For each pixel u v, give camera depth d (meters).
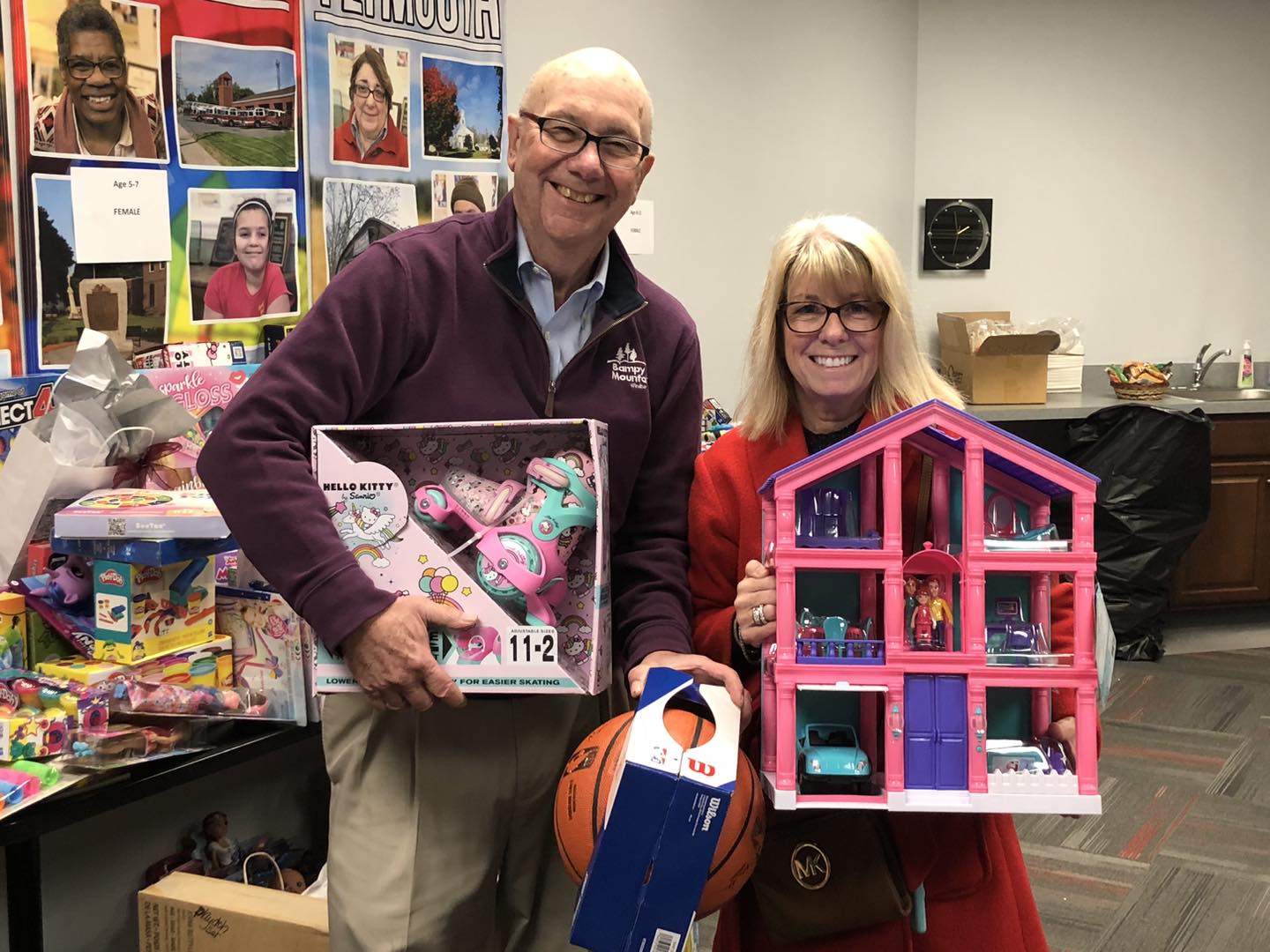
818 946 1.43
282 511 1.33
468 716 1.51
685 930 1.19
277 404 1.36
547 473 1.39
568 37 3.55
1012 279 5.29
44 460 1.86
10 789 1.58
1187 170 5.32
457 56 3.07
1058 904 2.70
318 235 2.67
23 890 1.80
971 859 1.41
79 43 2.11
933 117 5.15
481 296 1.48
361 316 1.42
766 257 4.31
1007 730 1.37
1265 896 2.74
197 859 2.23
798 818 1.40
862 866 1.36
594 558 1.44
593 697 1.64
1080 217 5.29
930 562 1.28
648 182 3.90
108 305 2.20
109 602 1.83
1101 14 5.16
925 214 5.14
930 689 1.26
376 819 1.52
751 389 1.55
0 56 1.98
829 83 4.42
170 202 2.31
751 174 4.22
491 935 1.62
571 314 1.53
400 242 1.47
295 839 2.49
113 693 1.76
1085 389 5.34
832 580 1.40
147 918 1.97
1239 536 4.91
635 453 1.58
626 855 1.18
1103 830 3.10
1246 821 3.15
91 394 1.96
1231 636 4.90
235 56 2.42
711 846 1.18
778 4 4.20
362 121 2.78
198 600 1.93
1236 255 5.40
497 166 3.26
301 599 1.33
